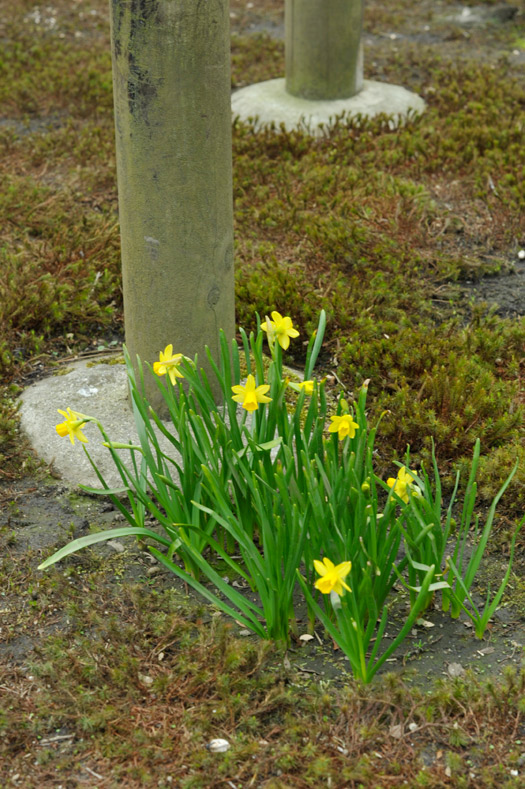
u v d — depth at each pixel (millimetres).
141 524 2967
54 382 4027
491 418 3633
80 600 2852
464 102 7719
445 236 5512
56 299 4668
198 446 2844
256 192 6020
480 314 4523
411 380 4012
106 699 2434
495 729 2359
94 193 6195
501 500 3326
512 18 10773
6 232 5523
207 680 2479
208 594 2666
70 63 8766
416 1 11445
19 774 2258
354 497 2627
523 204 5605
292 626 2715
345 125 7129
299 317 4543
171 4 2932
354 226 5234
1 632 2738
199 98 3121
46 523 3242
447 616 2830
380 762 2273
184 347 3557
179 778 2232
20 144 6926
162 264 3377
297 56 7301
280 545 2533
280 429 2887
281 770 2256
